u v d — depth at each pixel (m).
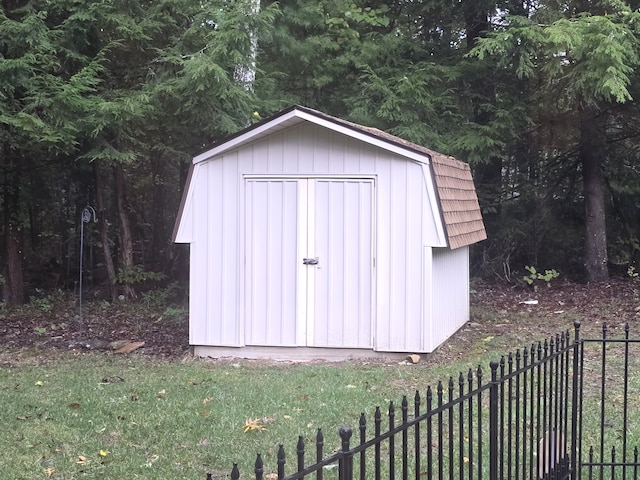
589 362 8.14
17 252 13.24
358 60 14.95
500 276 16.09
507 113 14.31
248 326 8.87
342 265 8.71
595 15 13.35
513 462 4.93
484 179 16.42
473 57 14.75
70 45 11.49
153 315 11.96
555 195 16.72
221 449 5.25
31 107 10.38
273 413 6.17
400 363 8.44
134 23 11.38
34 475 4.69
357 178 8.65
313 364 8.50
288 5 14.79
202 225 8.94
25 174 13.67
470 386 3.39
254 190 8.83
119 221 13.66
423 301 8.55
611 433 5.62
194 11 11.70
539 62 14.09
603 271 15.38
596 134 14.84
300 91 15.70
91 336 10.46
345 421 5.96
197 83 10.42
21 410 6.24
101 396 6.76
